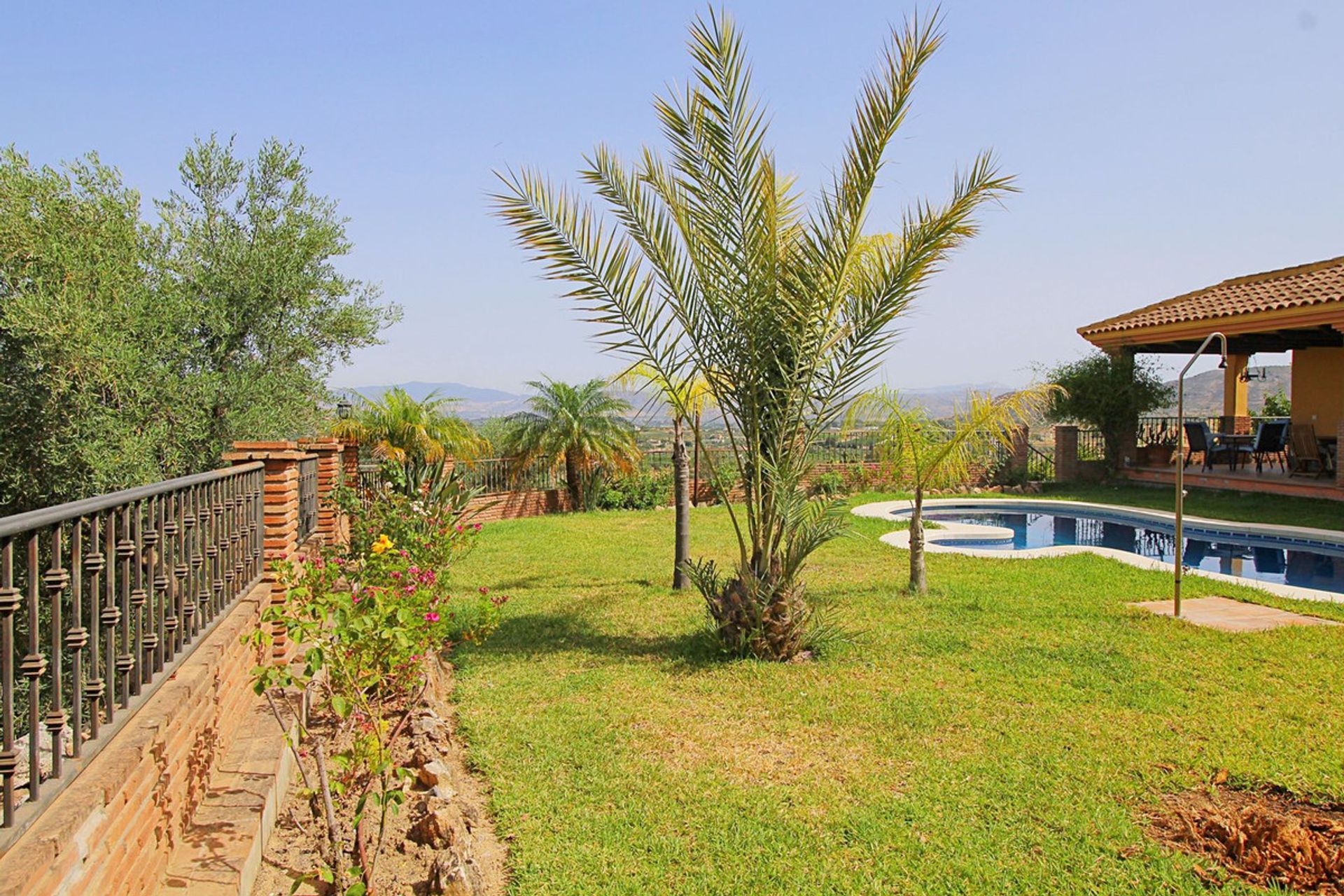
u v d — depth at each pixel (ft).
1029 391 28.68
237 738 13.60
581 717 17.79
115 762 8.18
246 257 36.96
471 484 58.34
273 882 10.57
